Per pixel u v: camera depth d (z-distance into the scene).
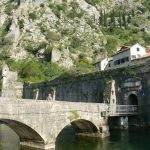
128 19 177.00
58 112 34.31
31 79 104.81
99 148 35.38
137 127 50.41
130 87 53.06
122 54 70.94
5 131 50.81
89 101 61.19
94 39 137.12
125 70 54.31
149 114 49.22
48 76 108.19
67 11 153.62
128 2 197.25
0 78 99.81
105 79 57.50
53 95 72.69
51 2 156.75
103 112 43.44
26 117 29.94
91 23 150.88
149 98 49.62
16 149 33.41
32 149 33.44
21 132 33.25
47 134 32.56
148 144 37.25
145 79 50.75
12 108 28.48
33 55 125.06
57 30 139.12
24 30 139.38
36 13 148.50
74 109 37.28
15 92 93.44
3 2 174.25
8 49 130.25
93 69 94.44
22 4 155.12
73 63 117.62
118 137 42.88
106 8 190.25
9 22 150.75
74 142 39.56
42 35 135.25
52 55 116.69
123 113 48.31
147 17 182.25
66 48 123.25
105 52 127.25
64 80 70.44
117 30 164.62
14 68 114.56
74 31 139.38
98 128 42.59
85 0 180.62
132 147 35.72
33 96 84.12
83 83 63.59
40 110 31.69
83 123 42.72
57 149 34.66
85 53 125.50
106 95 54.94
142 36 156.12
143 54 68.31
